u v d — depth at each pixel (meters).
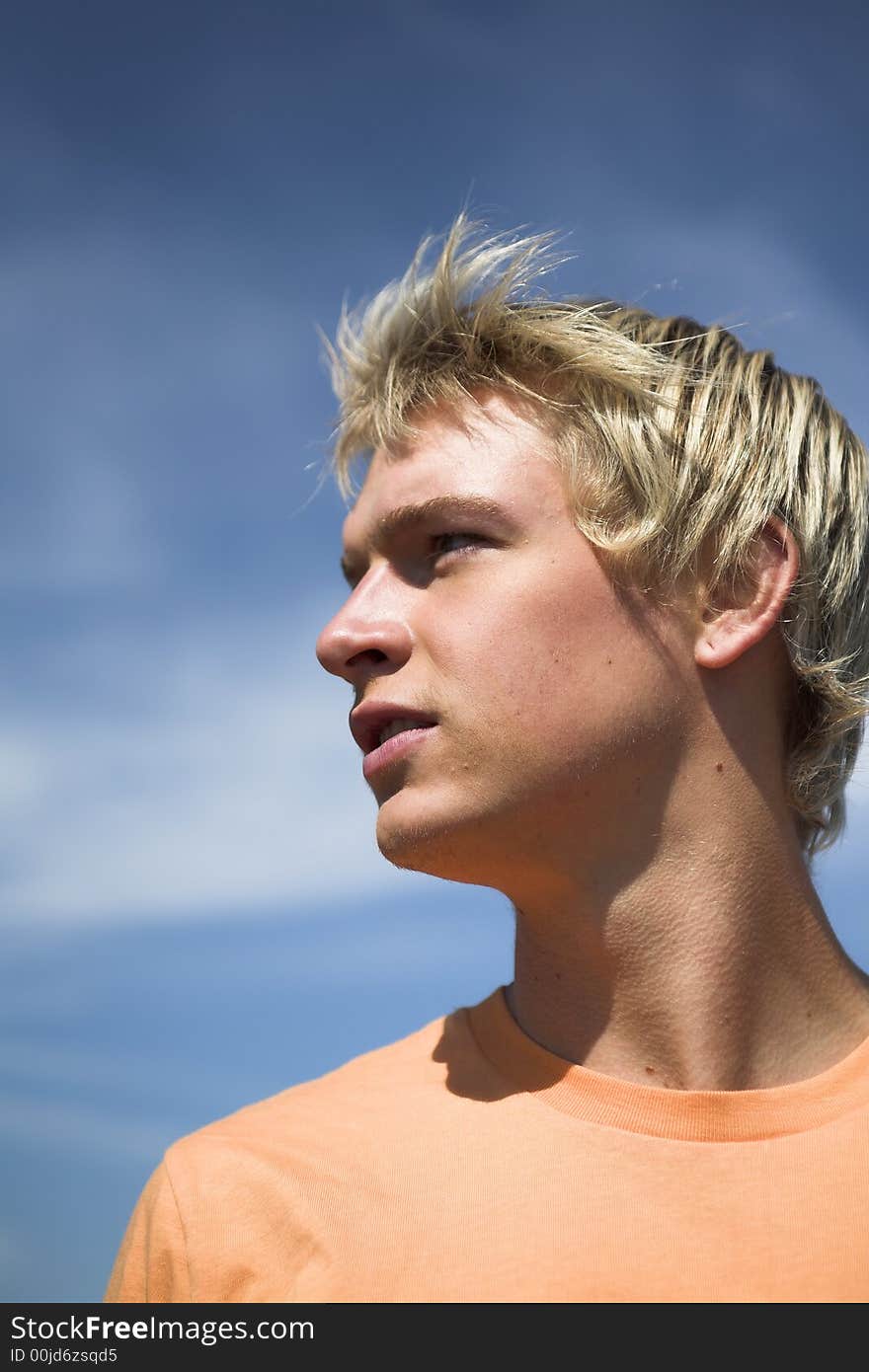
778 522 1.53
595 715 1.37
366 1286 1.24
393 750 1.40
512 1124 1.37
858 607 1.65
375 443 1.64
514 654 1.37
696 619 1.46
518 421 1.49
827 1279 1.21
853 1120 1.33
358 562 1.58
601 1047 1.41
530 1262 1.23
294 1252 1.30
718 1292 1.20
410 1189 1.32
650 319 1.73
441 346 1.61
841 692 1.54
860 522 1.68
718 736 1.44
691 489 1.50
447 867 1.42
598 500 1.44
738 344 1.73
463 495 1.43
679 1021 1.37
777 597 1.50
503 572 1.40
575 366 1.52
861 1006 1.47
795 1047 1.40
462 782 1.36
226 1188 1.38
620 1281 1.21
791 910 1.45
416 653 1.42
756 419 1.60
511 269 1.65
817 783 1.56
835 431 1.71
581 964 1.42
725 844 1.41
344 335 1.87
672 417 1.54
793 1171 1.28
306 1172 1.37
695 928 1.38
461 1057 1.54
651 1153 1.30
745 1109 1.32
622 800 1.38
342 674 1.48
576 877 1.39
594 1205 1.27
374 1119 1.45
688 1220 1.25
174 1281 1.34
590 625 1.40
